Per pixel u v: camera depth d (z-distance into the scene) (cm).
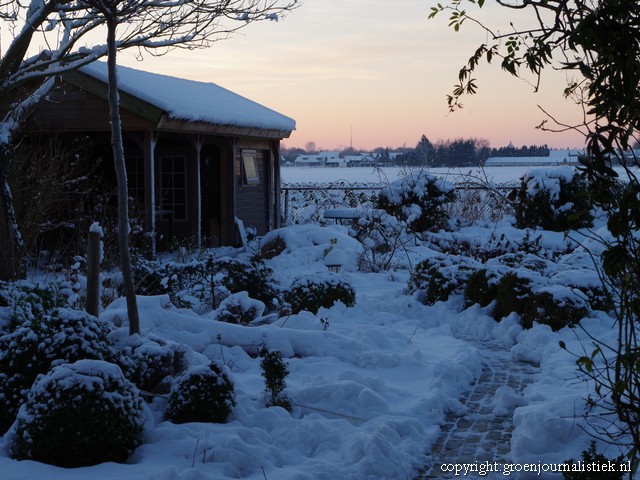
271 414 629
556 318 970
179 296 1084
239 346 880
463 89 410
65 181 1539
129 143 1995
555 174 1917
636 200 286
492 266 1139
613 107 293
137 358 677
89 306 752
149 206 1642
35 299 739
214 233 2086
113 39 741
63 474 486
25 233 1418
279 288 1188
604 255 306
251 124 2062
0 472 478
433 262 1256
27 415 518
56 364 579
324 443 589
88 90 1616
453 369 810
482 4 338
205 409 607
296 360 841
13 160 1416
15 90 1534
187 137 1878
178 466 516
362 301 1223
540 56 344
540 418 598
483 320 1071
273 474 518
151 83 1853
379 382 740
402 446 586
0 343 606
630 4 281
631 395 356
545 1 321
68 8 1027
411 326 1092
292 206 2703
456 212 2328
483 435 641
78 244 1474
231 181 2103
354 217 1977
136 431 545
